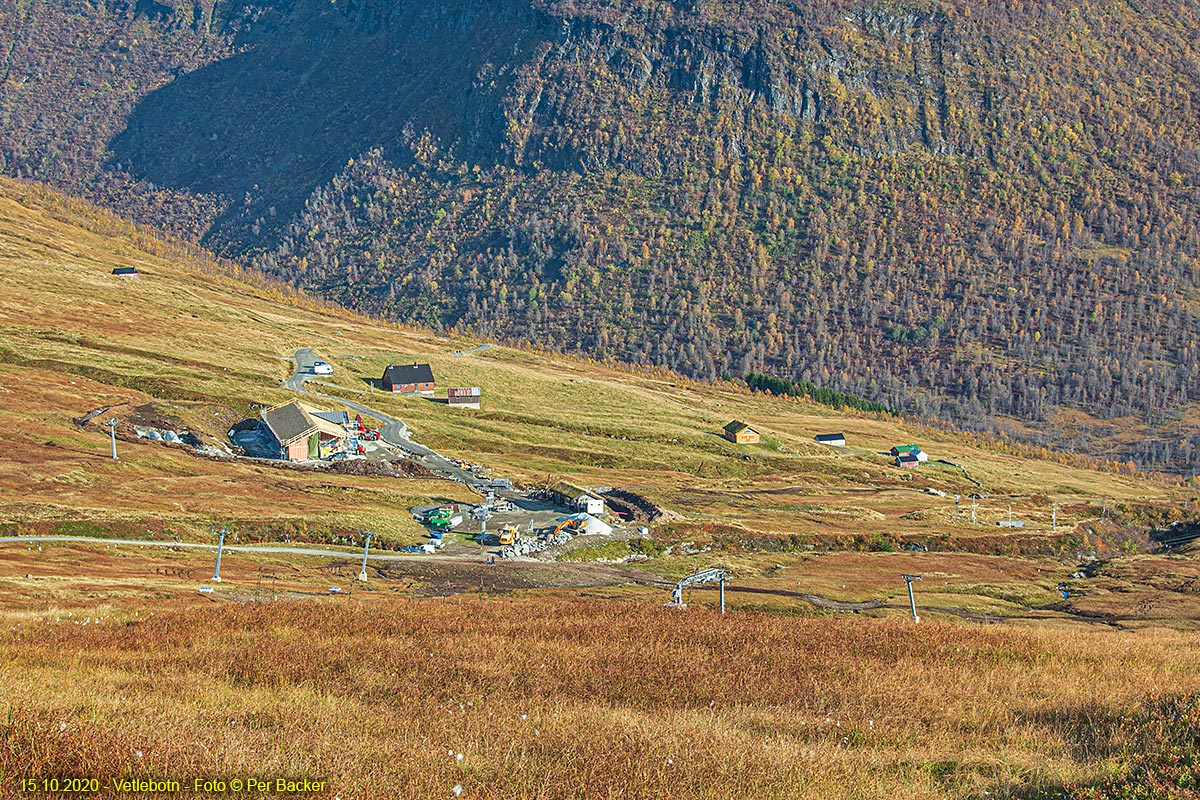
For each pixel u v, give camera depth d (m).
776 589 135.12
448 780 31.36
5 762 28.52
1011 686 54.69
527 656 58.28
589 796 31.09
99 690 40.91
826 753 37.91
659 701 48.72
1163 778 34.44
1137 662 64.25
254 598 94.56
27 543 111.56
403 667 53.25
